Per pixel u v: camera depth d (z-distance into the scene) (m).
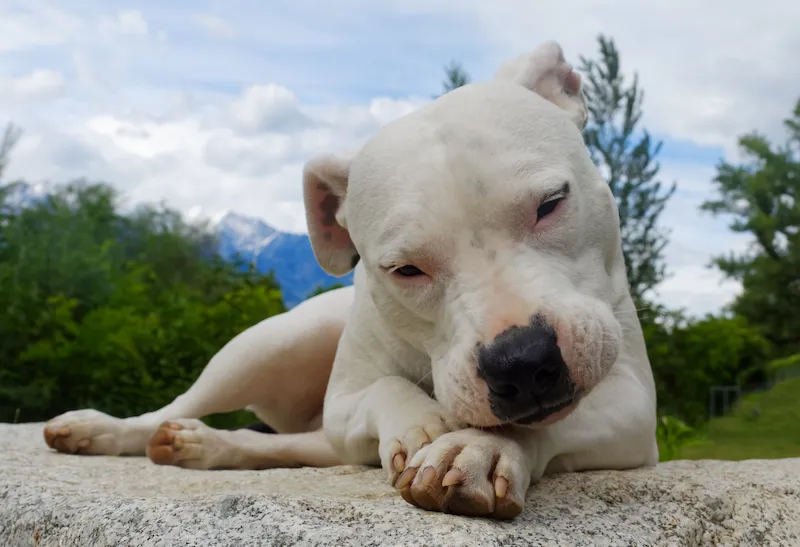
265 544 0.34
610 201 0.50
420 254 0.44
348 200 0.51
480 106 0.47
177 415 0.75
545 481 0.47
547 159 0.46
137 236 3.18
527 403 0.40
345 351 0.62
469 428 0.43
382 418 0.49
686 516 0.42
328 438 0.61
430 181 0.45
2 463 0.61
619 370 0.53
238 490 0.49
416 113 0.49
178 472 0.58
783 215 5.39
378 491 0.46
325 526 0.35
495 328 0.41
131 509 0.40
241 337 0.77
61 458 0.67
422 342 0.50
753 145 5.60
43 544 0.42
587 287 0.47
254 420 1.15
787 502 0.45
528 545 0.34
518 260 0.44
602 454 0.50
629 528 0.39
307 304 0.77
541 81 0.56
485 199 0.44
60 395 1.08
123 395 1.09
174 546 0.35
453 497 0.37
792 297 4.60
